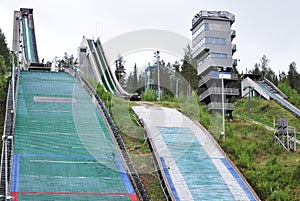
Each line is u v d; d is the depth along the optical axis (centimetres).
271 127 7050
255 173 4903
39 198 3941
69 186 4219
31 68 9025
